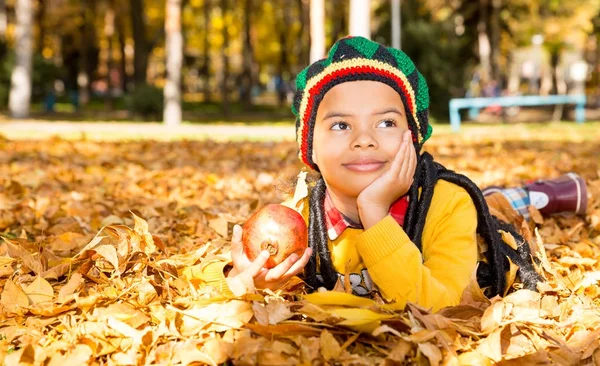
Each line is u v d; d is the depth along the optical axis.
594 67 46.19
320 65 2.64
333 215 2.75
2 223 4.77
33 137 13.74
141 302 2.72
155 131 17.14
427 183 2.69
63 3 35.12
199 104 38.94
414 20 26.50
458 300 2.56
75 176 7.67
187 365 2.24
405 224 2.67
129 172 8.14
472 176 7.71
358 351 2.31
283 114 32.09
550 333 2.45
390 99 2.57
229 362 2.30
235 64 59.16
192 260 3.16
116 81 56.09
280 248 2.51
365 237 2.49
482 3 31.33
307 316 2.43
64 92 47.22
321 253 2.71
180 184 7.16
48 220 4.92
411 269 2.45
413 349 2.25
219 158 10.10
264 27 43.81
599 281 3.22
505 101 20.89
